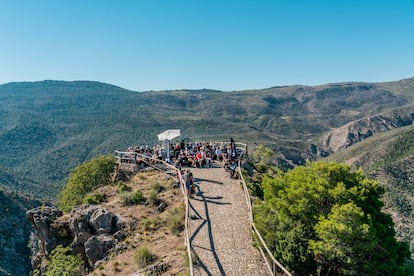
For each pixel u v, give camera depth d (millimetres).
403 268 17609
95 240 21500
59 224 25062
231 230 19547
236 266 16000
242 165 34219
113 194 28219
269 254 15430
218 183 27547
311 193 19250
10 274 107125
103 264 19219
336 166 20625
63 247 24219
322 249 16734
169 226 20891
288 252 16578
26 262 116562
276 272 15516
